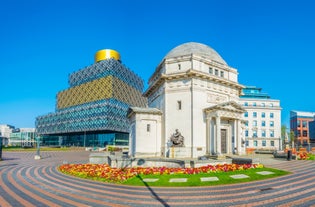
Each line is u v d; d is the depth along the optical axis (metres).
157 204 11.76
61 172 24.09
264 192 13.70
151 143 36.50
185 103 35.59
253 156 34.88
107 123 96.75
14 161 36.88
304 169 22.00
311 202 11.50
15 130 192.25
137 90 124.75
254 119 85.06
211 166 21.42
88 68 118.69
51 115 134.38
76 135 124.44
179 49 42.53
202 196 13.13
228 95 39.44
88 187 16.22
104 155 33.66
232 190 14.40
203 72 35.75
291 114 121.50
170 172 20.05
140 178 18.61
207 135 34.88
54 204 11.98
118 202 12.25
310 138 112.62
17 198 13.22
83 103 116.12
